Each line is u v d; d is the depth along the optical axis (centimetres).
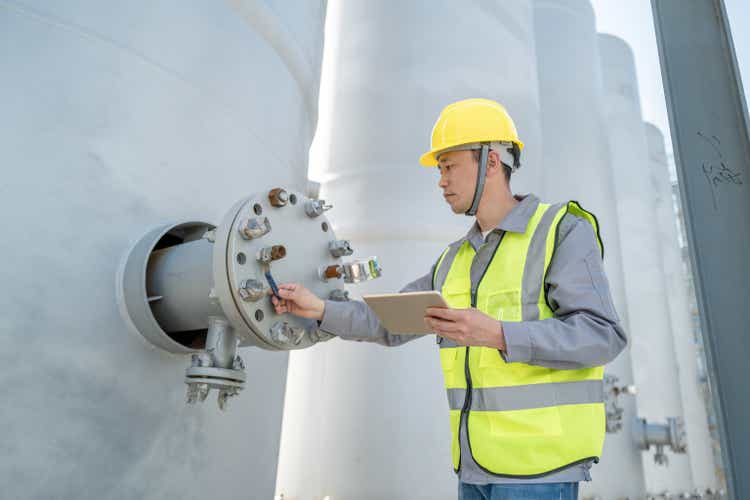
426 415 393
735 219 216
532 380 146
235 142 218
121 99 180
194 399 158
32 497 146
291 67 264
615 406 459
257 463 229
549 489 138
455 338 137
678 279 829
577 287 145
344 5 500
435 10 461
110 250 170
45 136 162
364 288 417
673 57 240
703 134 228
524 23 498
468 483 156
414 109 440
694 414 773
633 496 479
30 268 153
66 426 154
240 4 227
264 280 159
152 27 192
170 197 189
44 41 167
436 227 418
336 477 392
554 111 597
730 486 193
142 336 172
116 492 164
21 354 149
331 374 419
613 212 584
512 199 177
